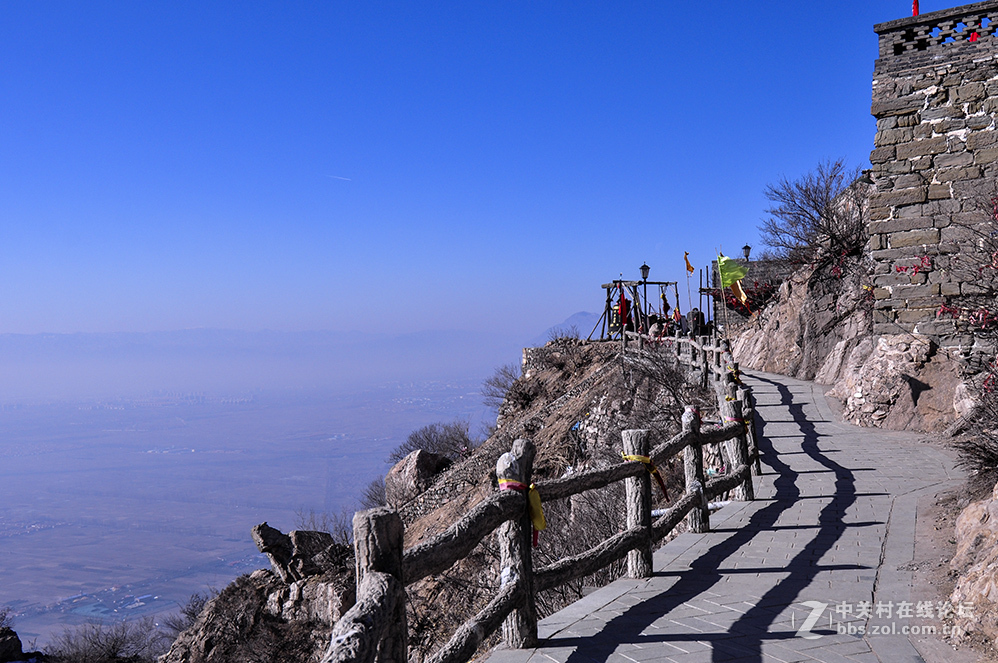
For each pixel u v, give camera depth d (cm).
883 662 412
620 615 500
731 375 1636
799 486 1014
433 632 1541
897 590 549
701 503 749
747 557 659
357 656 236
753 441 1127
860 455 1247
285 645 2019
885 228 1666
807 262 2633
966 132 1598
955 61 1611
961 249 1591
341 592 1998
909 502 881
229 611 2202
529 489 437
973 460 787
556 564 482
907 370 1574
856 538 718
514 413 2988
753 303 3128
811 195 2653
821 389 2080
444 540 352
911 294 1634
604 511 1342
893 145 1664
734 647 436
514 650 434
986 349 1531
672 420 1742
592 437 2134
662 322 2892
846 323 2303
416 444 4181
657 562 648
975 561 543
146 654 2734
